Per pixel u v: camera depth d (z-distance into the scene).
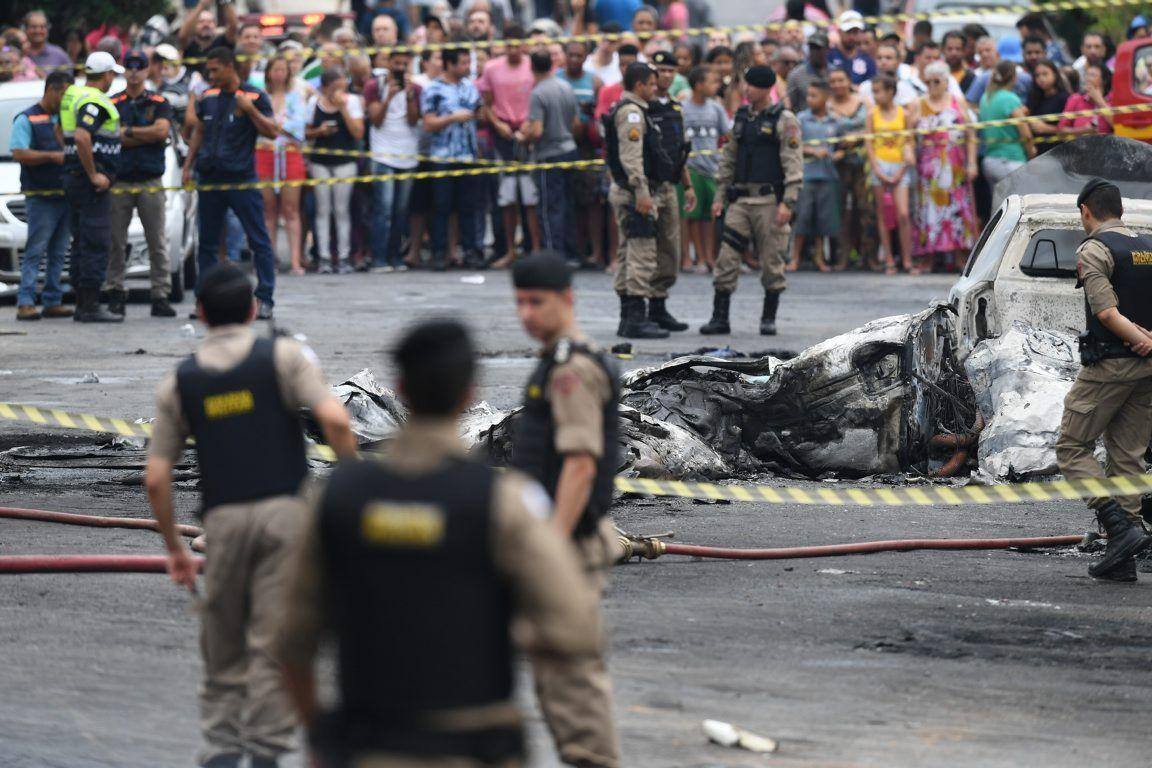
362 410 27.86
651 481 26.23
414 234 62.69
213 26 60.28
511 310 49.09
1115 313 21.84
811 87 58.53
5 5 68.81
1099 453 27.81
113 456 29.08
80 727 15.23
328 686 14.84
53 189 46.62
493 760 9.38
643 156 43.28
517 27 61.25
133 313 49.19
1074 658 18.14
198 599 14.20
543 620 9.55
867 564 22.59
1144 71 53.50
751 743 14.95
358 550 9.47
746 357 38.66
